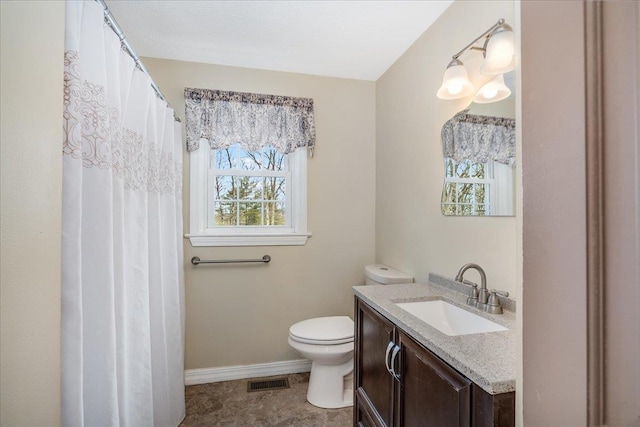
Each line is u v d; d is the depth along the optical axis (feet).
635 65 1.07
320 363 6.56
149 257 5.05
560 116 1.29
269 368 7.79
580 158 1.20
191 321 7.38
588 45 1.18
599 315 1.15
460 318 4.41
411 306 4.73
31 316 2.09
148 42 6.58
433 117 5.80
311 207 8.02
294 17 5.73
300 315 7.98
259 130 7.50
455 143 5.17
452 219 5.26
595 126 1.16
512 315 3.92
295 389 7.15
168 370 5.63
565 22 1.27
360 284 8.25
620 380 1.11
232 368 7.59
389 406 4.02
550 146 1.34
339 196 8.20
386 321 4.14
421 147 6.19
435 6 5.39
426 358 3.20
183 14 5.65
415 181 6.41
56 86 2.36
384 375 4.19
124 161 4.04
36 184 2.14
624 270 1.09
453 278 5.24
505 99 4.16
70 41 2.81
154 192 5.10
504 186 4.17
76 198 2.79
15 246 1.94
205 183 7.68
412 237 6.51
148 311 4.46
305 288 8.00
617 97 1.11
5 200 1.86
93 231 3.20
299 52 6.97
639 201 1.05
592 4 1.18
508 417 2.32
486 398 2.37
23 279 2.01
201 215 7.49
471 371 2.52
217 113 7.30
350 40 6.46
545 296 1.37
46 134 2.24
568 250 1.26
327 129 8.13
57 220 2.37
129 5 5.41
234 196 7.86
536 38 1.42
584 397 1.19
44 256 2.22
